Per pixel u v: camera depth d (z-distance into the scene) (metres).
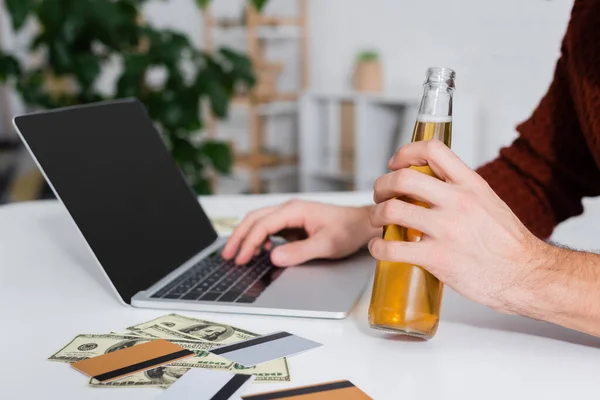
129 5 2.22
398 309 0.64
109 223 0.81
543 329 0.69
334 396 0.53
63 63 2.12
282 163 4.24
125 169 0.91
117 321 0.71
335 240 0.89
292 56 4.39
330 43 4.09
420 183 0.60
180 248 0.92
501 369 0.60
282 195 1.35
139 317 0.72
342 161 3.80
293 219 0.91
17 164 5.20
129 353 0.62
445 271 0.62
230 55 2.24
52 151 0.80
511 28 3.06
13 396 0.54
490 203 0.62
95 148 0.88
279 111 4.16
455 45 3.35
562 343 0.66
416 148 0.62
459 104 3.16
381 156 3.69
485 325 0.70
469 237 0.61
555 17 2.86
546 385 0.57
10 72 2.27
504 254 0.62
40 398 0.54
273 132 4.42
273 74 4.14
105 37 2.15
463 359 0.62
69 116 0.87
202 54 2.23
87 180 0.83
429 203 0.61
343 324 0.70
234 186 4.44
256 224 0.90
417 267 0.63
